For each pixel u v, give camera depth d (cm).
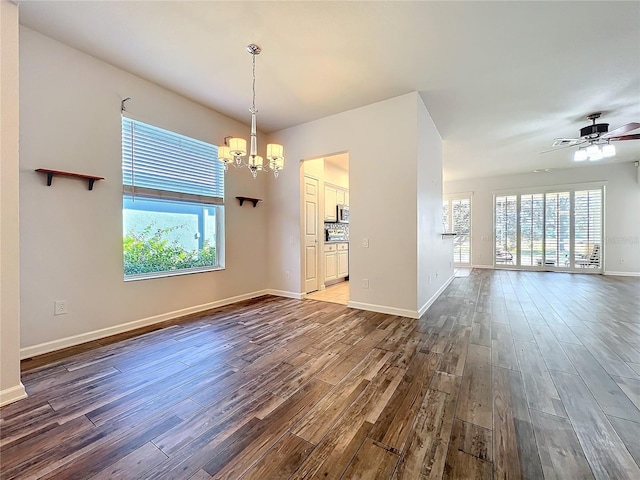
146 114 308
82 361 224
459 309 377
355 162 379
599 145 415
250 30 231
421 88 325
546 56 266
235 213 420
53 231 244
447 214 866
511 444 133
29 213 231
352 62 275
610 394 174
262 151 466
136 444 135
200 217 383
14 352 171
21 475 118
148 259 326
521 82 312
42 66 238
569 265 711
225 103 361
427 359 227
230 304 407
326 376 201
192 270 369
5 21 169
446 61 274
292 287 452
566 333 282
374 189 364
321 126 409
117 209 286
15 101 173
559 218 722
